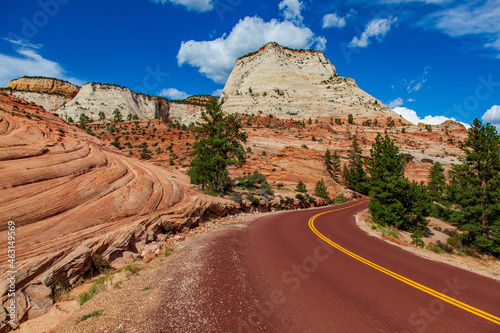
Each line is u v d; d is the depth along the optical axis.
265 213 22.02
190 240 10.51
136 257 8.12
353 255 8.79
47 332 4.14
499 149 22.09
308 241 10.85
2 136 9.82
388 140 25.72
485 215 21.67
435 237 21.70
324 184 45.81
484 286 6.19
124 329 3.88
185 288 5.51
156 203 12.06
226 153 23.95
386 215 21.00
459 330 4.15
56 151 11.07
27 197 7.45
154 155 51.09
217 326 4.04
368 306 4.93
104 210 9.16
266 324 4.17
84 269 6.66
